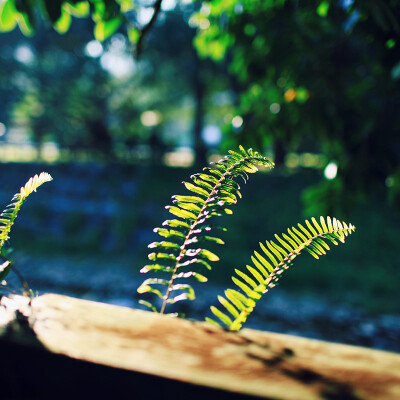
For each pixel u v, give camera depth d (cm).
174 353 72
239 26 289
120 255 897
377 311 588
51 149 1930
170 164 1443
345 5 215
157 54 1953
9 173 1307
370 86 303
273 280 108
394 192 274
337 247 796
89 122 1677
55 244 956
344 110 297
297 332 523
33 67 2200
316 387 62
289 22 274
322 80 293
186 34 1712
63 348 73
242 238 884
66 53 2136
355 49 303
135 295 646
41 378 75
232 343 76
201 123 2045
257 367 68
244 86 1547
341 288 676
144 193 1127
